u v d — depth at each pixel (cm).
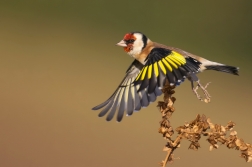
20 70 1461
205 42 1581
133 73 610
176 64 504
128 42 634
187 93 1331
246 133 1207
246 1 1670
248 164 1073
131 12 1689
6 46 1580
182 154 1095
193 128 462
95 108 575
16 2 1809
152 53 518
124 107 575
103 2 1728
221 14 1655
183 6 1680
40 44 1603
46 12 1756
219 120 1235
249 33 1625
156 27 1628
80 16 1728
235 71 599
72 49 1588
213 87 1386
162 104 479
